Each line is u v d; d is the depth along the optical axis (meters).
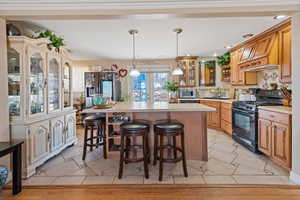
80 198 2.05
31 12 2.22
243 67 4.34
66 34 3.56
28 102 2.51
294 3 2.17
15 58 2.51
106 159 3.13
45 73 2.89
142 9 2.23
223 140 4.20
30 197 2.08
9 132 2.43
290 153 2.47
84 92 6.20
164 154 3.06
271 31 3.33
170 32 3.51
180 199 2.00
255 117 3.29
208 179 2.41
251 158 3.11
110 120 3.09
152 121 3.07
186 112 3.00
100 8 2.23
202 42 4.24
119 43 4.26
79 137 4.62
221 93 5.93
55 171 2.69
